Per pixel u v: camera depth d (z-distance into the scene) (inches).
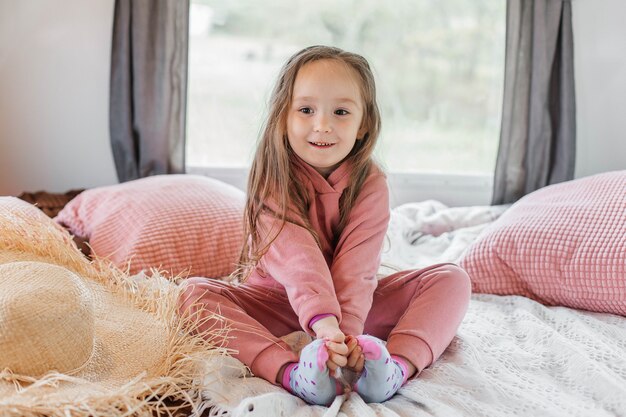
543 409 44.8
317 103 54.6
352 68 56.3
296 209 55.4
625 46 97.0
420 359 49.5
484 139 104.3
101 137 97.3
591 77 97.8
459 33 101.7
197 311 51.4
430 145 104.3
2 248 55.9
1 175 97.2
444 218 89.2
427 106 103.5
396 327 51.7
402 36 101.5
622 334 59.0
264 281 57.7
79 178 98.1
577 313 63.9
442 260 76.7
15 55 94.4
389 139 103.8
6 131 96.2
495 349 55.2
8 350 42.4
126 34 90.4
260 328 51.4
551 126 96.0
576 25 96.5
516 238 69.2
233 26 99.9
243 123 101.9
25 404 38.8
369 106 58.1
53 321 43.3
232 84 101.2
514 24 92.7
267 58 101.0
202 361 47.6
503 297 68.2
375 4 100.4
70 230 77.7
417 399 45.8
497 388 47.8
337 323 49.5
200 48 100.0
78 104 96.2
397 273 58.7
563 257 66.3
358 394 46.3
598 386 48.3
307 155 55.5
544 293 67.3
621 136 98.8
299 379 45.9
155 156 93.0
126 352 48.2
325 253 57.9
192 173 98.6
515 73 93.7
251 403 42.3
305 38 100.8
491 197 101.3
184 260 69.9
